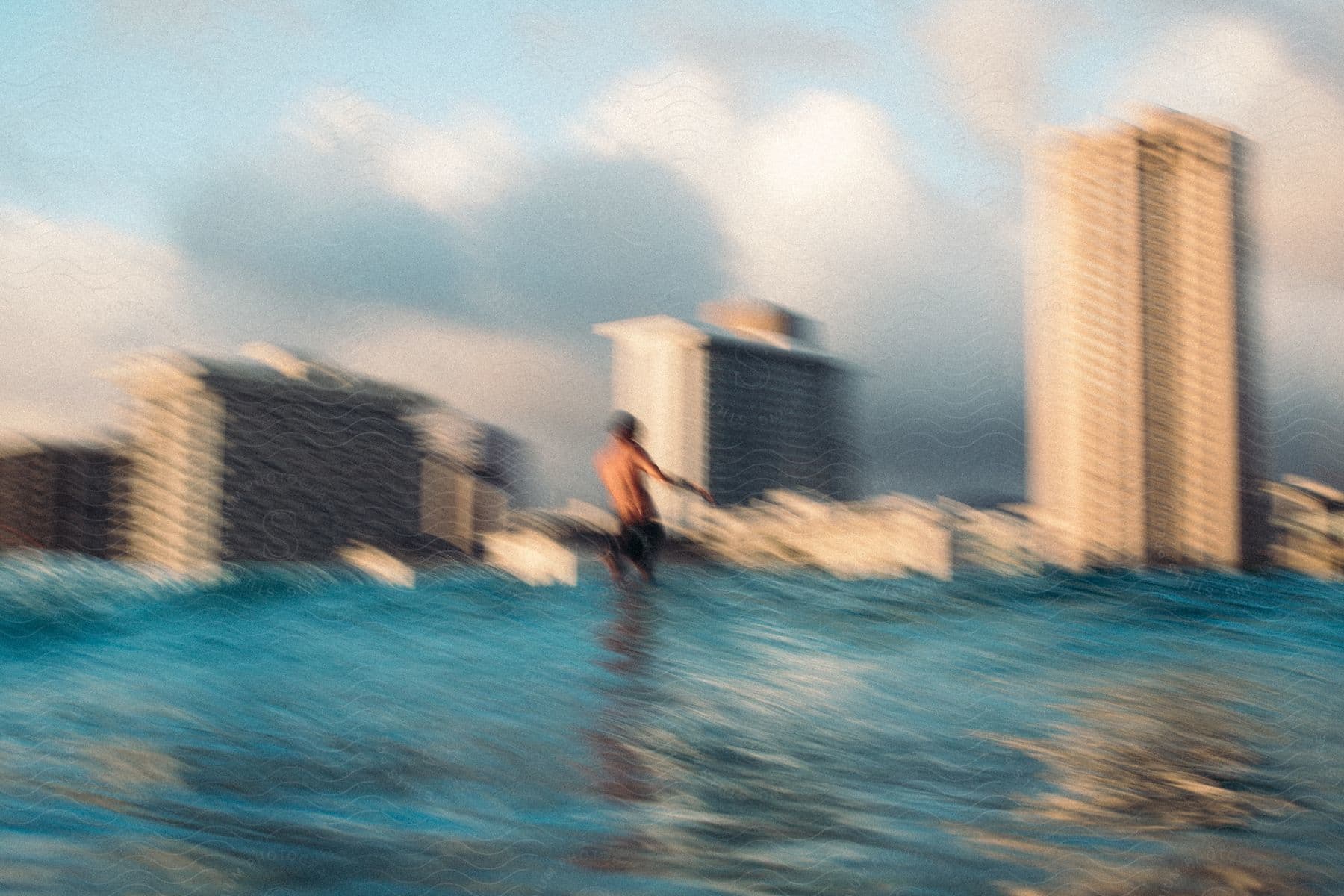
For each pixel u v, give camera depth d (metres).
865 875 1.86
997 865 1.91
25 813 2.09
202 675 3.77
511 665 3.99
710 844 2.01
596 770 2.53
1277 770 2.56
